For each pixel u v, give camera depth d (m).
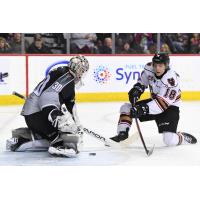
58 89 6.29
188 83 12.56
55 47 13.59
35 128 6.54
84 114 10.33
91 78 12.19
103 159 6.34
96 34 13.68
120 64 12.26
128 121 7.19
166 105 6.86
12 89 11.79
